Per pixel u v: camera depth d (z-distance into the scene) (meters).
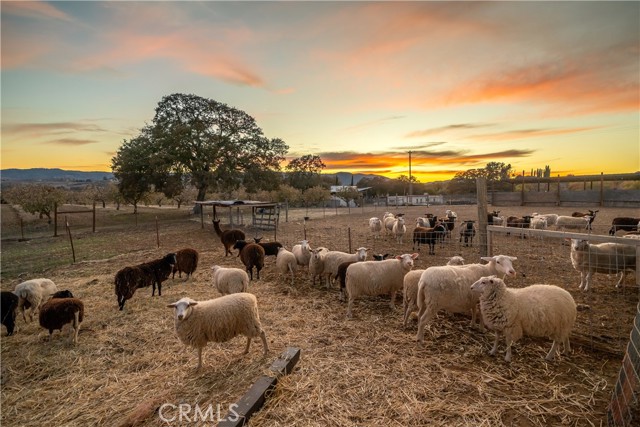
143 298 8.59
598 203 26.77
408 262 6.55
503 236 14.95
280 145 40.78
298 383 4.39
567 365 4.59
